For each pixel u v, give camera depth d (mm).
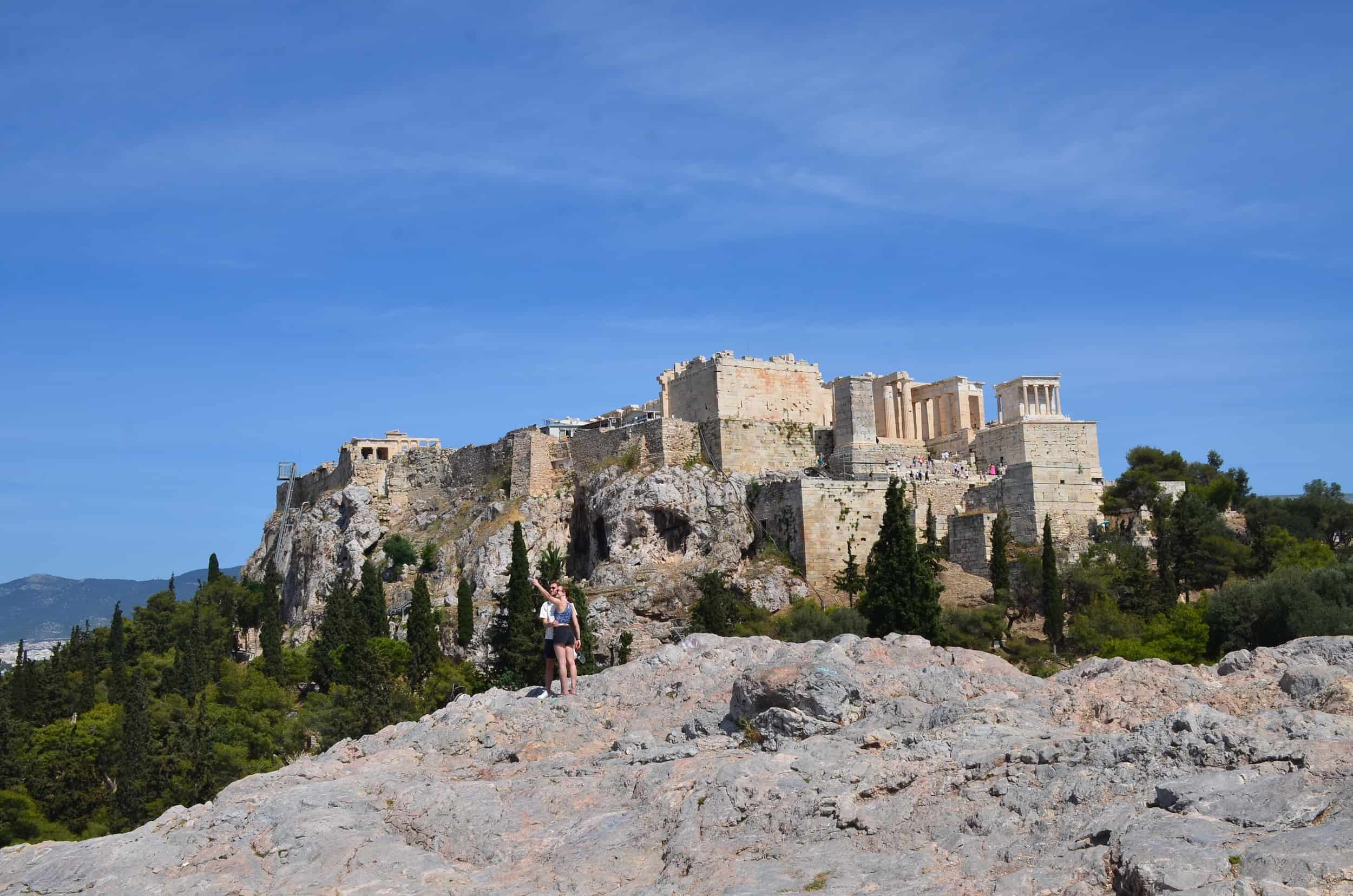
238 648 160750
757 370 134000
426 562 148000
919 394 143500
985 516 113938
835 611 100188
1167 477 144375
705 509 123188
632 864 24125
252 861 26750
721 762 26844
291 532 176125
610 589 117875
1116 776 22156
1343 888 17453
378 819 27781
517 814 26953
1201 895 17797
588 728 32594
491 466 154625
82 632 158000
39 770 102125
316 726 104938
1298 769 20906
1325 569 98875
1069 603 105562
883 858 21938
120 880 27109
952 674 29844
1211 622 96562
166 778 97125
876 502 117812
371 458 174375
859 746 26422
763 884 21672
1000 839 21547
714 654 35344
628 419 146625
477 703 36375
